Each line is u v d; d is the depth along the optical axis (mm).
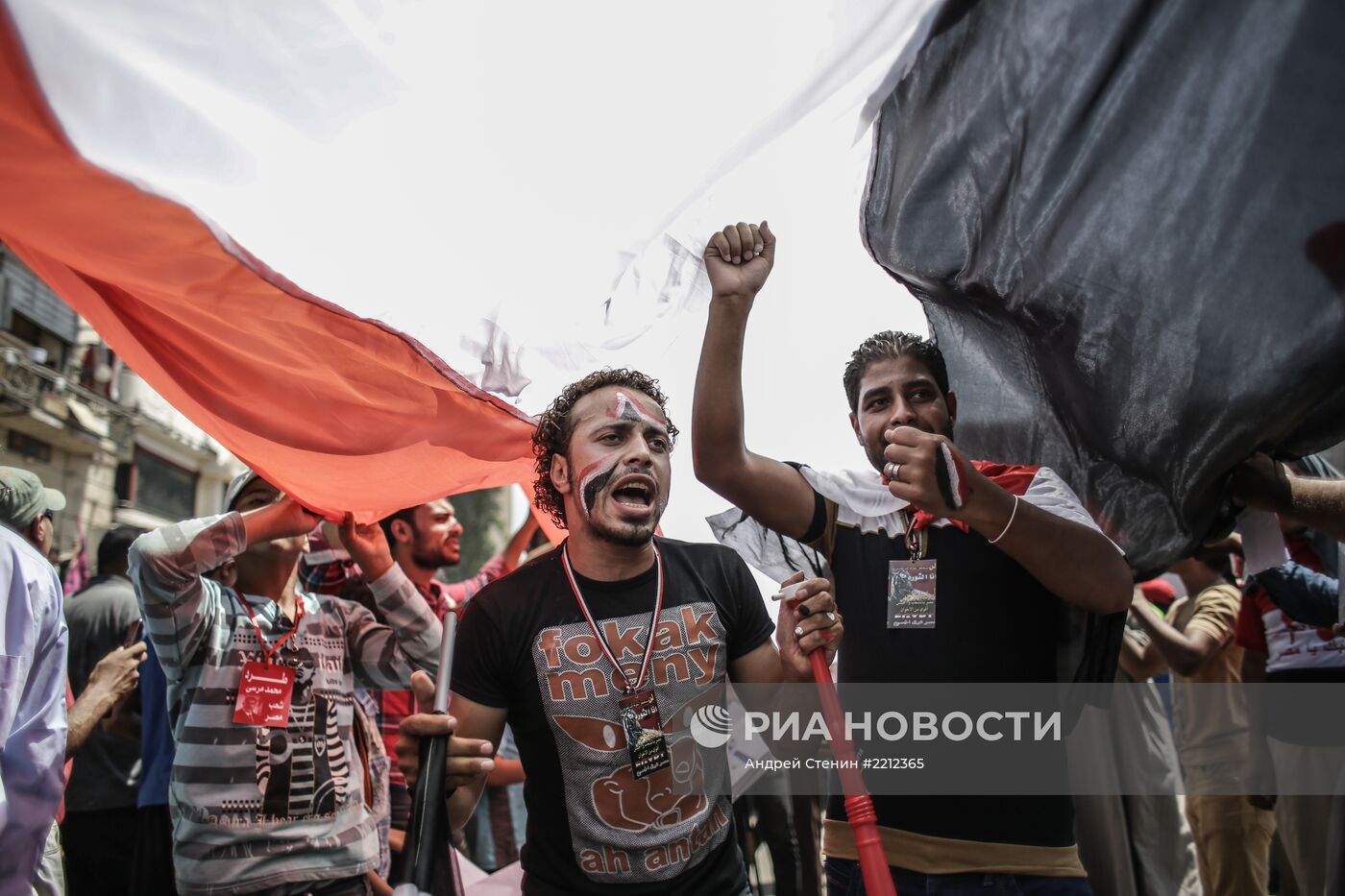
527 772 1980
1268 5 1738
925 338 2381
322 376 2293
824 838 2209
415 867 1607
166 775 3008
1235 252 1890
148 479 20609
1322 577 2770
